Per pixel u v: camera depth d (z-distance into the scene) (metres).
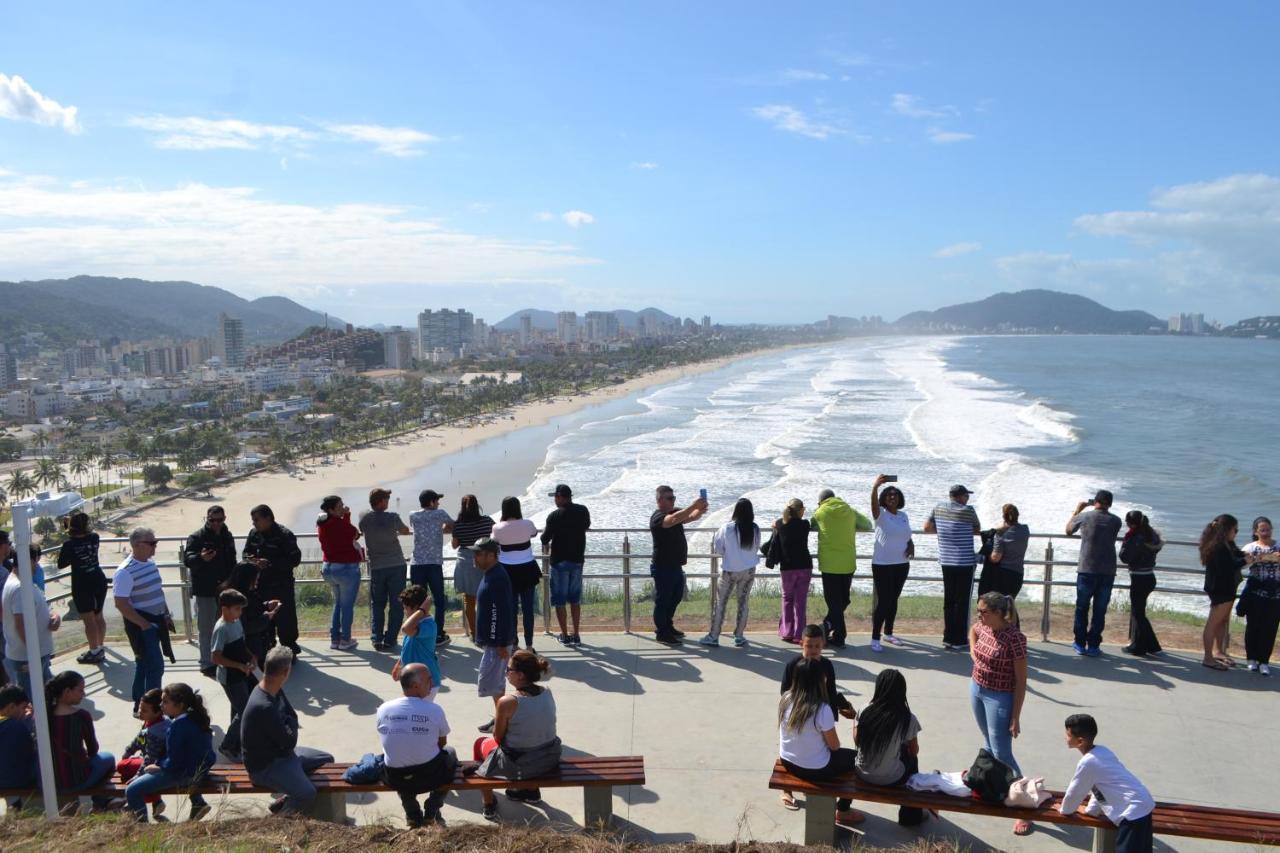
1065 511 36.00
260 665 8.02
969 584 9.28
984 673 6.24
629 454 64.31
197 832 5.61
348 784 6.02
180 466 114.31
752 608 11.73
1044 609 9.70
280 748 5.95
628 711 7.80
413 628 8.09
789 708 5.86
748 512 9.36
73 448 144.62
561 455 78.81
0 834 5.64
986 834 5.90
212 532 8.84
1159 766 6.73
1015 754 6.93
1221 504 38.53
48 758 5.97
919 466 49.66
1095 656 9.12
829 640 9.48
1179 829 5.22
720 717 7.67
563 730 7.42
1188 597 23.19
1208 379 135.12
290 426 158.12
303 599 15.23
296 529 63.97
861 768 5.79
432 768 5.88
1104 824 5.38
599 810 5.99
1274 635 8.49
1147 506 38.12
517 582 9.07
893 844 5.80
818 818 5.75
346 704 8.06
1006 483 42.75
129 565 7.89
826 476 46.72
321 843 5.44
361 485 80.12
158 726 6.35
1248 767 6.73
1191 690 8.21
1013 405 88.69
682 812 6.14
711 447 62.22
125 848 5.34
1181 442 59.81
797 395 116.75
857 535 28.75
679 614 11.32
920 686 8.33
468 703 8.02
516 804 6.34
